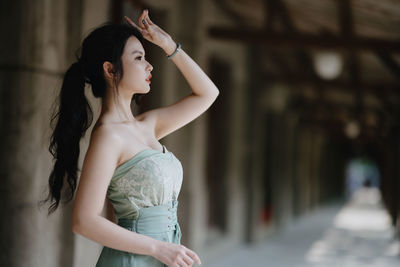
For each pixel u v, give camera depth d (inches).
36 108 129.6
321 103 574.6
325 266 306.2
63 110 71.6
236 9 325.1
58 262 141.4
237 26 346.6
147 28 74.7
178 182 73.7
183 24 239.5
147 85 72.7
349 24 239.8
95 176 65.9
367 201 1212.5
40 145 130.5
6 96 128.1
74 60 142.3
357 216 726.5
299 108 577.9
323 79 388.2
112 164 67.4
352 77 387.9
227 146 347.3
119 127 70.0
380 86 383.6
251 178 380.5
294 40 250.8
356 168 2539.4
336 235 475.2
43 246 133.3
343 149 1440.7
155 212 70.4
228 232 345.1
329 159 1123.9
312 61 381.7
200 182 255.3
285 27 294.2
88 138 137.1
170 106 80.4
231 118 349.1
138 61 71.9
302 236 462.3
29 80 128.7
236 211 358.9
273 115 483.5
